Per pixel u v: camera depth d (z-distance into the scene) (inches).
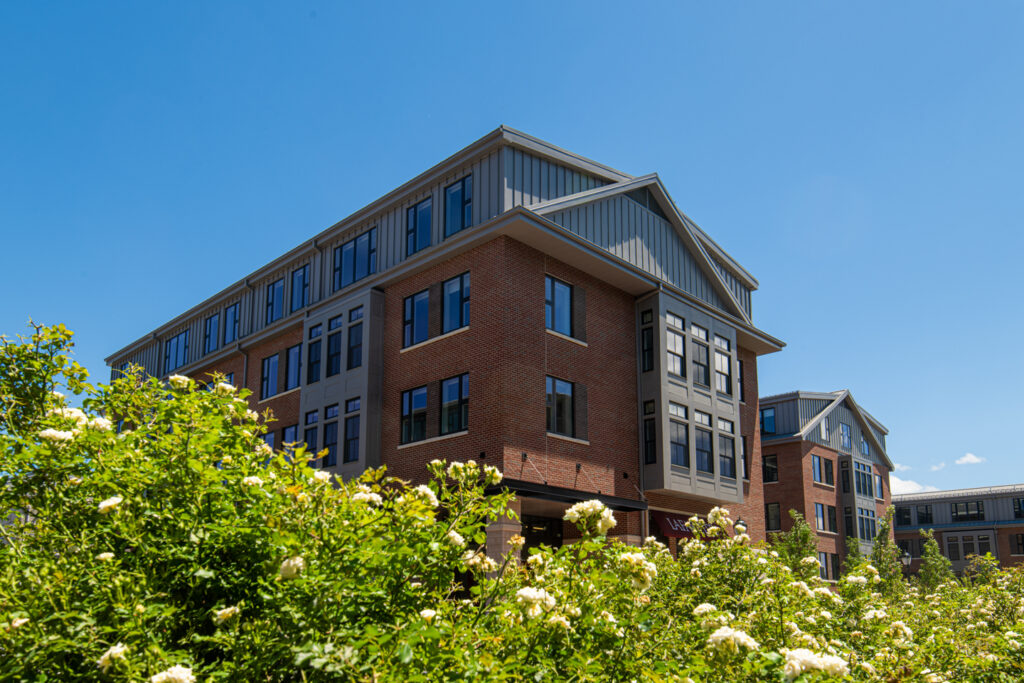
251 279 1299.2
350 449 985.5
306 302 1177.4
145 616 167.9
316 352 1096.2
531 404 867.4
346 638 173.2
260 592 178.2
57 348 281.6
